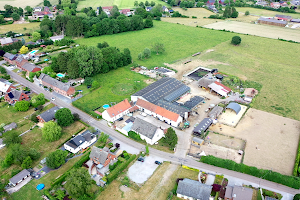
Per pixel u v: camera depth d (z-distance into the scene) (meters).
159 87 137.88
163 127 113.50
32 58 184.12
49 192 81.00
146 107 122.75
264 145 102.31
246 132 110.06
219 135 108.25
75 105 129.00
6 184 83.94
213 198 78.44
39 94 130.00
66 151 94.69
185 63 182.12
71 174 79.56
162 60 187.88
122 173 89.19
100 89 145.88
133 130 107.12
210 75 158.50
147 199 78.94
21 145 101.56
